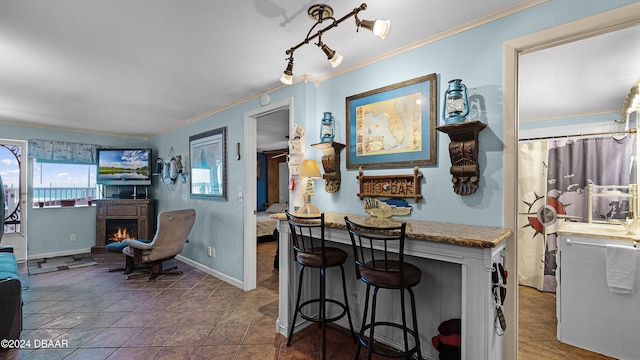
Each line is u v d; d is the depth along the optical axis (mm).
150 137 5812
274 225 6211
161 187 5375
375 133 2301
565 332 2225
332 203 2602
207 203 4047
